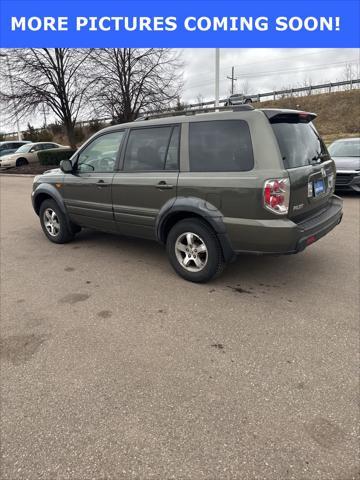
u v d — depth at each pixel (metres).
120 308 3.72
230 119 3.73
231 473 1.90
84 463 1.98
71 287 4.29
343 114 39.03
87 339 3.17
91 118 20.38
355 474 1.88
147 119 4.62
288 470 1.91
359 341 3.03
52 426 2.23
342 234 6.11
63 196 5.62
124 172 4.67
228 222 3.72
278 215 3.47
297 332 3.19
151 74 18.69
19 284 4.40
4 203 10.68
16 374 2.73
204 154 3.91
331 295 3.88
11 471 1.95
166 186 4.15
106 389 2.54
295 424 2.20
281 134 3.62
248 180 3.54
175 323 3.40
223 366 2.76
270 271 4.58
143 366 2.78
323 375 2.63
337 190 9.41
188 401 2.41
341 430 2.15
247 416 2.27
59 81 19.50
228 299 3.86
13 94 18.92
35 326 3.40
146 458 2.00
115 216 4.89
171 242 4.31
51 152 20.62
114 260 5.18
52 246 5.96
